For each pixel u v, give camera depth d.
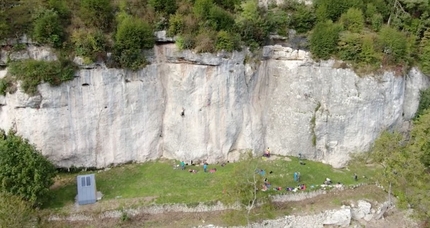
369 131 47.31
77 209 37.78
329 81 46.75
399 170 38.88
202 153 46.28
